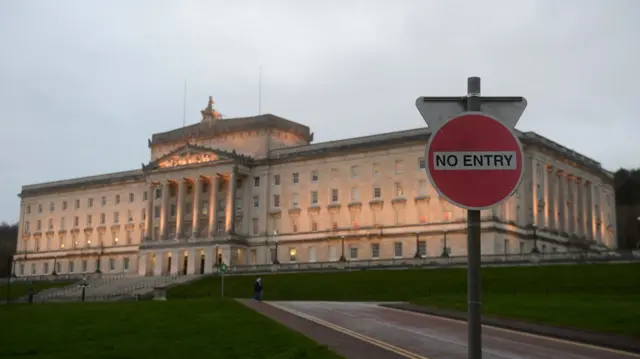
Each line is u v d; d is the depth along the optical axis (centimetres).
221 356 3362
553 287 9262
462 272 11356
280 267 14375
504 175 1145
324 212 15738
